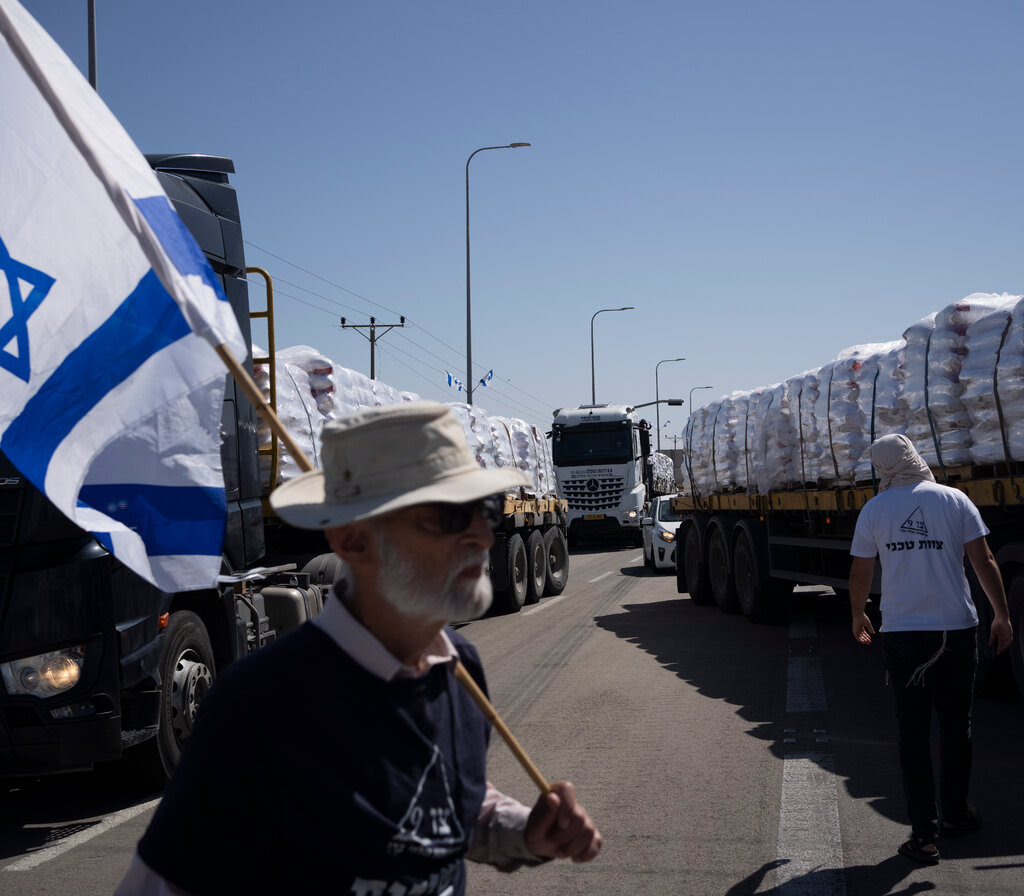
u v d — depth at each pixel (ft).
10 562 17.61
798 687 28.25
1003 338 23.75
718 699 27.07
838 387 33.37
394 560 5.67
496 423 55.98
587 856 6.58
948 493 15.87
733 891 14.42
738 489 46.55
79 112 7.55
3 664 17.43
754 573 42.32
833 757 20.95
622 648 36.76
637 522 106.22
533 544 55.21
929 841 15.06
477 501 5.78
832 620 43.01
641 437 110.32
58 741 17.66
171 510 7.95
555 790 6.53
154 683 19.31
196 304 6.78
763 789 19.04
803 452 36.47
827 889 14.28
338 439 5.77
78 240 8.06
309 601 28.07
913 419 27.32
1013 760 20.24
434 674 6.02
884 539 15.92
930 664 15.44
